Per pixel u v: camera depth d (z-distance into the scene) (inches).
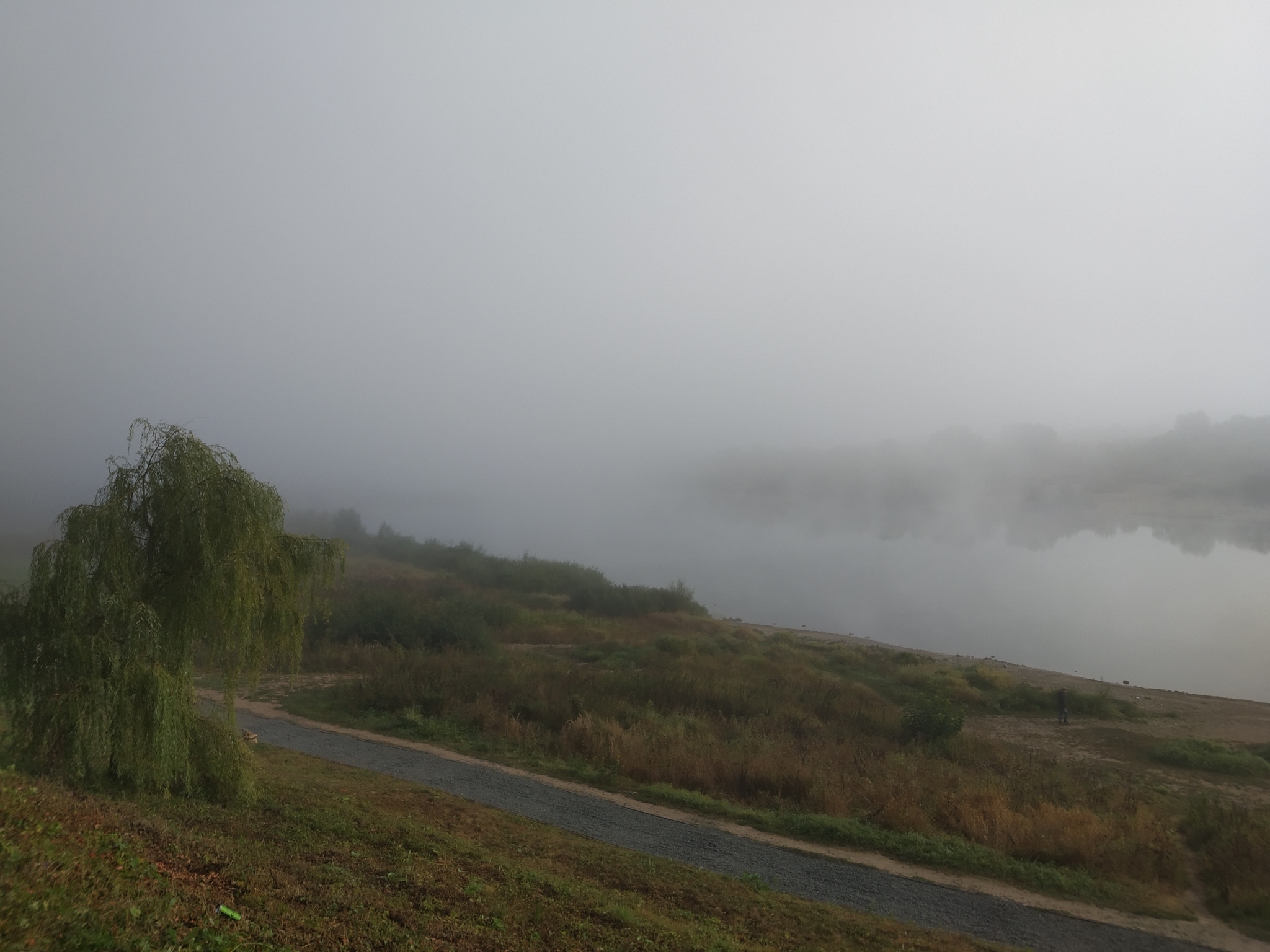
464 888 335.9
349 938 257.1
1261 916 399.2
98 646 406.9
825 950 329.4
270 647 486.6
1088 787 621.0
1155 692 1198.3
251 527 452.8
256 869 307.3
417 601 1483.8
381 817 443.8
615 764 651.5
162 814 379.2
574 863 421.4
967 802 542.0
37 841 240.8
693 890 392.8
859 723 863.1
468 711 789.9
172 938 209.0
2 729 484.4
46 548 413.7
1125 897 420.2
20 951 169.9
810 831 511.2
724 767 628.1
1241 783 689.0
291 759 613.9
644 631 1589.6
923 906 402.9
